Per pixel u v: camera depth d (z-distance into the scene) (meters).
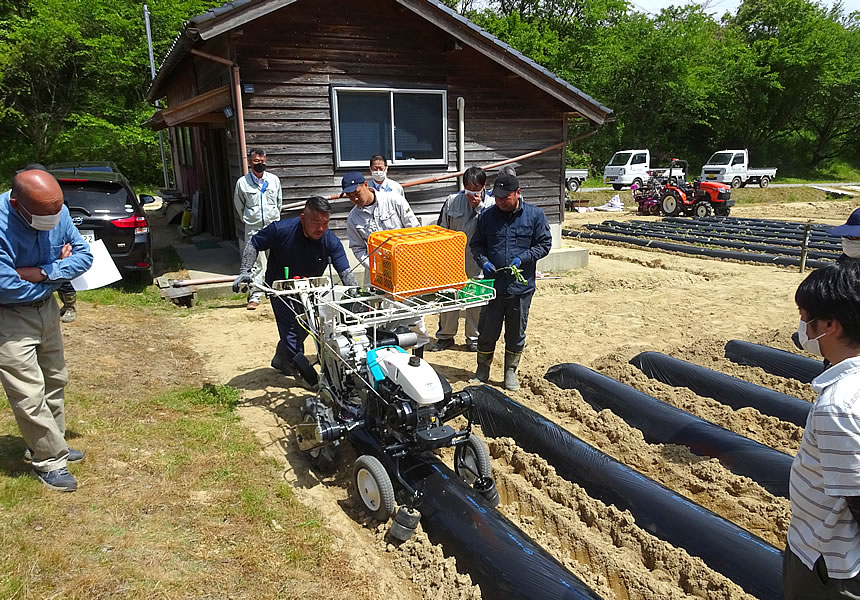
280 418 5.19
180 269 10.27
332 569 3.28
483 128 11.06
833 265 1.88
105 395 5.17
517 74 10.41
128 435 4.48
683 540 3.61
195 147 15.30
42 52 24.47
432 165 10.69
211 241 13.07
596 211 24.19
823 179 39.25
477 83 10.84
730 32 40.88
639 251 14.62
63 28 24.08
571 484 4.29
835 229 4.16
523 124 11.41
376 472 3.69
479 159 11.15
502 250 5.53
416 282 4.00
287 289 4.79
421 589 3.30
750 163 40.06
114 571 2.92
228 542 3.36
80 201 8.55
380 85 9.91
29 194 3.13
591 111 11.29
